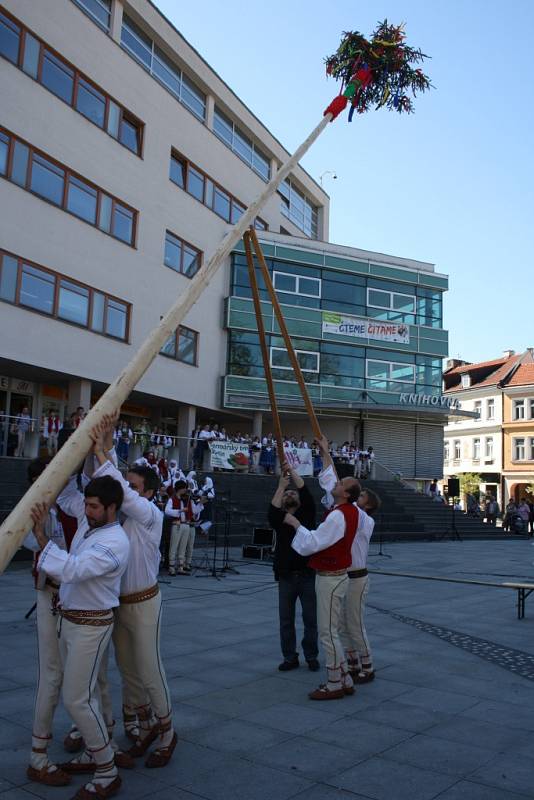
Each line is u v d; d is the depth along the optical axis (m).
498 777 3.81
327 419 32.03
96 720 3.46
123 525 3.92
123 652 4.07
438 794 3.58
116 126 23.30
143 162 24.38
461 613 9.44
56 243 20.48
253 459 24.31
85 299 21.53
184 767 3.89
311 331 30.89
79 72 21.56
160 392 25.05
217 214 28.67
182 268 26.52
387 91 5.15
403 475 32.66
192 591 10.72
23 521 2.70
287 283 31.05
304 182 36.47
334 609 5.30
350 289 32.44
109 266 22.56
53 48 20.53
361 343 31.84
